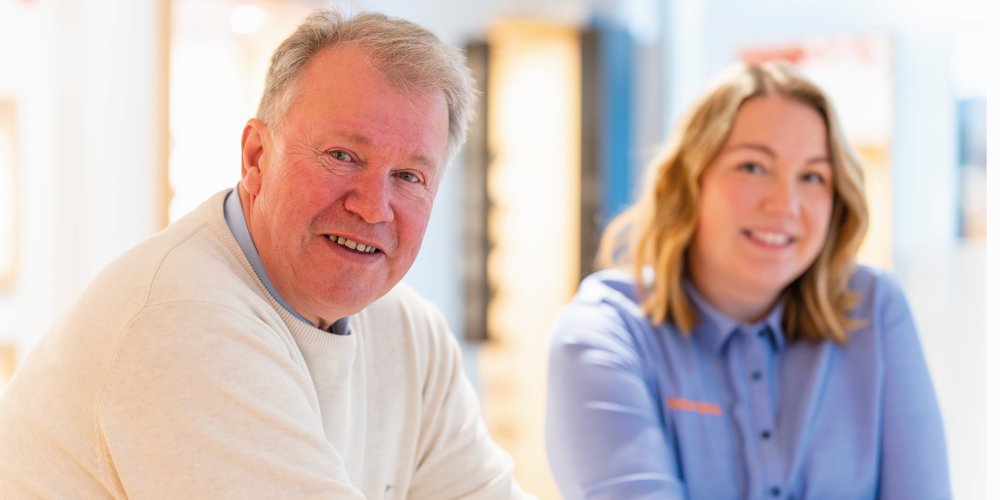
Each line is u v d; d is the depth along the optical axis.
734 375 1.84
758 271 1.80
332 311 1.23
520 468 3.78
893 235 3.21
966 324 3.13
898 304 1.94
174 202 2.53
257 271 1.22
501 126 3.82
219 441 1.04
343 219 1.17
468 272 3.88
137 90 2.38
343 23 1.18
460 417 1.50
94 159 2.36
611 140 3.71
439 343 1.48
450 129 1.25
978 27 3.09
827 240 1.89
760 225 1.79
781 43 3.44
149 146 2.38
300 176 1.16
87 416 1.08
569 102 3.74
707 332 1.87
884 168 3.20
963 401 3.12
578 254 3.71
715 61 3.59
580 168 3.72
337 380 1.26
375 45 1.16
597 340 1.83
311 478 1.08
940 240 3.16
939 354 3.16
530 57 3.79
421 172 1.19
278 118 1.18
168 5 2.38
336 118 1.14
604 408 1.74
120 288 1.10
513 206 3.81
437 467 1.47
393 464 1.41
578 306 1.91
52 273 2.35
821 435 1.81
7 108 2.30
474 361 3.87
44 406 1.12
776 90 1.84
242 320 1.10
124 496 1.08
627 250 2.08
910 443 1.82
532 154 3.79
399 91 1.16
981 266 3.11
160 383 1.04
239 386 1.06
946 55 3.15
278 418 1.07
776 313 1.87
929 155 3.18
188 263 1.11
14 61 2.30
